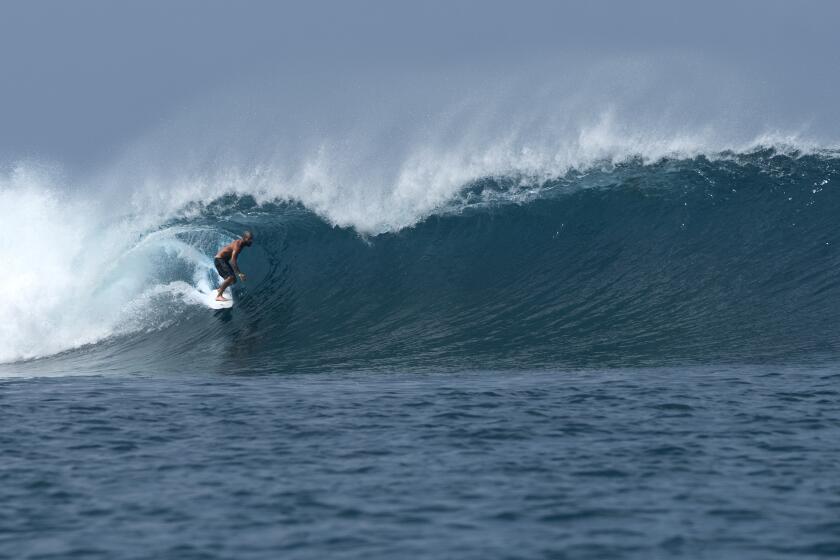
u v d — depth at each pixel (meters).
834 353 63.44
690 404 49.66
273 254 86.19
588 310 75.38
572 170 97.50
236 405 50.91
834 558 28.70
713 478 36.75
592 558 28.88
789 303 74.44
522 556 29.06
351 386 56.69
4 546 30.12
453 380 58.31
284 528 31.62
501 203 93.50
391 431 44.66
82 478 37.34
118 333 73.44
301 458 40.12
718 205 90.94
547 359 64.69
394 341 70.25
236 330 73.25
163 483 36.62
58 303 74.94
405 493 35.22
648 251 85.44
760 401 50.22
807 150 96.88
